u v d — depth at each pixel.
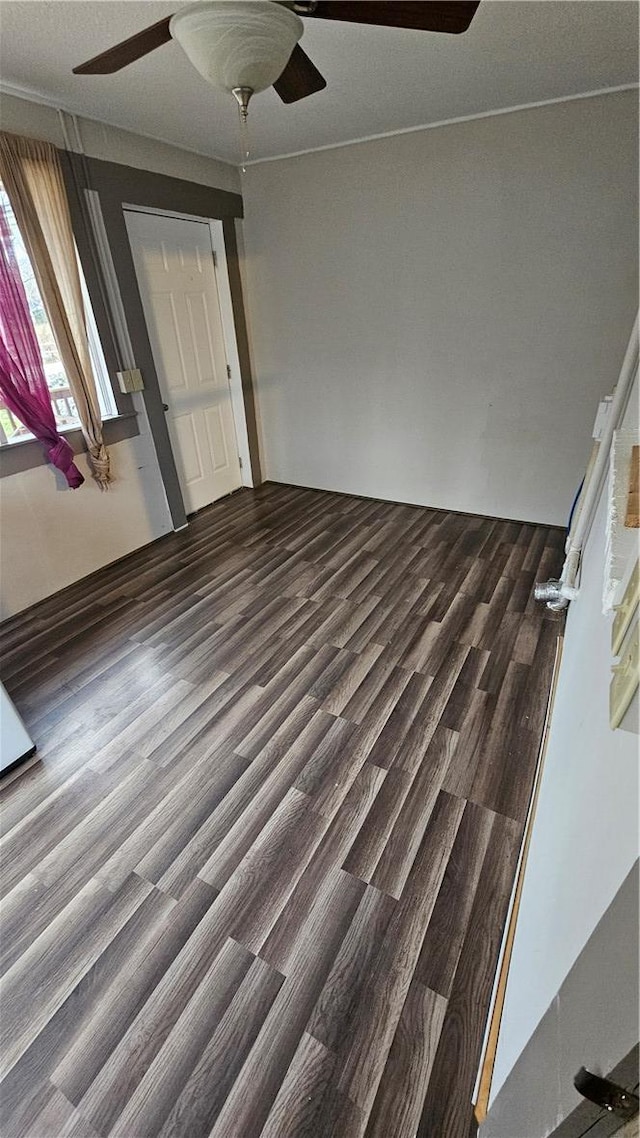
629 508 0.64
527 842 1.39
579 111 2.38
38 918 1.33
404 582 2.81
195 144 2.91
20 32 1.70
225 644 2.37
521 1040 0.74
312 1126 0.98
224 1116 1.00
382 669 2.16
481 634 2.35
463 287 3.00
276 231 3.42
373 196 3.01
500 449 3.34
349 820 1.55
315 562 3.08
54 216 2.32
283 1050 1.08
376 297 3.29
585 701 1.00
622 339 2.74
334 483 4.15
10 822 1.58
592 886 0.54
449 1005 1.14
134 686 2.13
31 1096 1.03
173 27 1.14
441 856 1.44
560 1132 0.50
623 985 0.40
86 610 2.67
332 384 3.74
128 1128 0.99
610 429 1.78
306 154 3.08
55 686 2.15
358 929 1.28
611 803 0.56
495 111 2.51
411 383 3.44
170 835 1.53
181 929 1.30
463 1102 1.00
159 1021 1.13
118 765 1.77
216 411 3.89
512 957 1.09
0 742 1.70
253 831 1.53
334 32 1.76
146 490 3.27
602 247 2.60
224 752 1.80
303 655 2.27
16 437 2.51
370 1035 1.10
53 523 2.73
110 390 2.90
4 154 2.08
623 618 0.71
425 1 1.10
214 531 3.56
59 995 1.18
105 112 2.40
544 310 2.85
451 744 1.79
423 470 3.69
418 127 2.71
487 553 3.09
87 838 1.53
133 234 2.89
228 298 3.61
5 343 2.24
